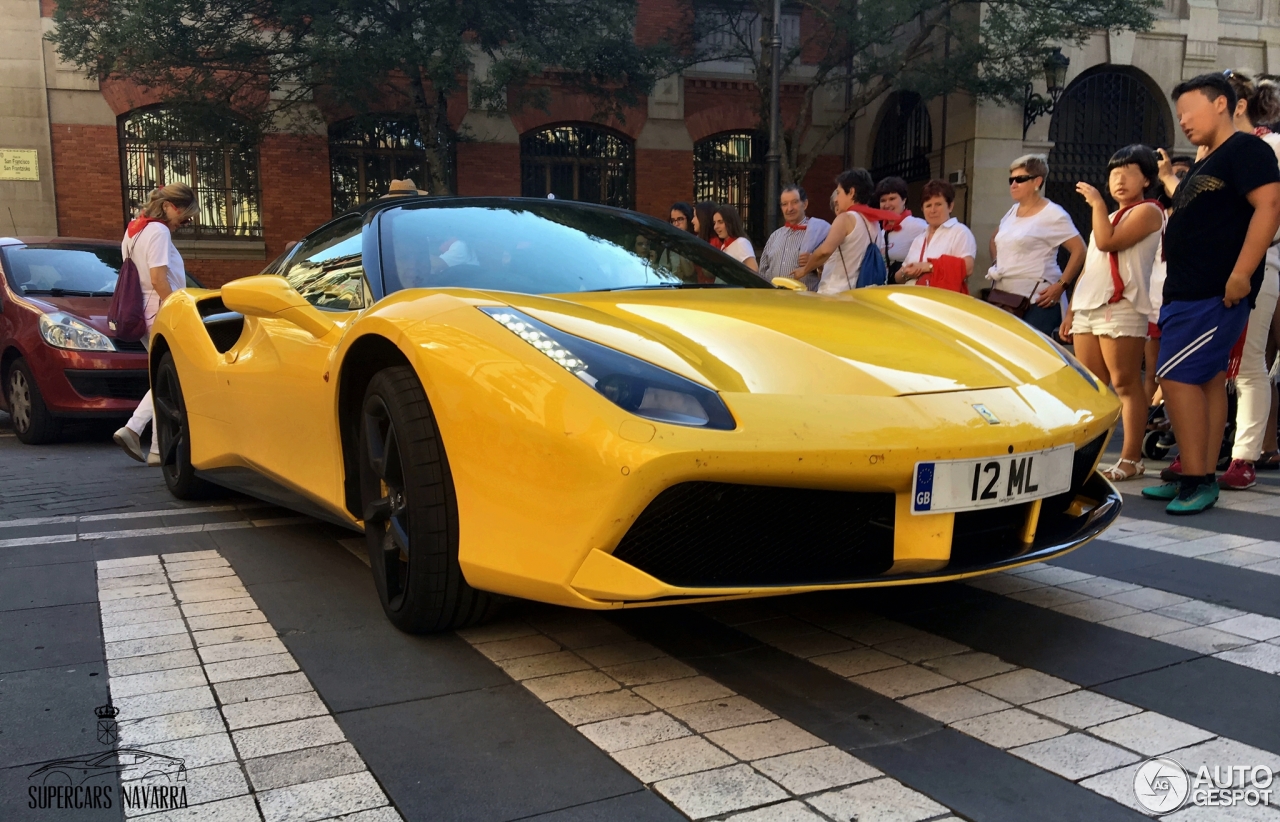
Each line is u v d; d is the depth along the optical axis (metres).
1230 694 1.87
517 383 1.87
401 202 3.01
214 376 3.36
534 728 1.75
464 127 14.24
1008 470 1.96
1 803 1.48
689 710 1.82
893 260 5.99
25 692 1.92
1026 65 13.58
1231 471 4.04
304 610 2.46
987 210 14.55
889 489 1.87
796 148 14.59
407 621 2.20
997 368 2.22
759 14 15.07
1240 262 3.25
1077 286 4.21
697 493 1.78
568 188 15.84
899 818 1.42
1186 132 3.50
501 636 2.25
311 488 2.69
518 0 12.20
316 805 1.47
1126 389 4.15
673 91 15.89
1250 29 15.29
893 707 1.82
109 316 5.19
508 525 1.87
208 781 1.55
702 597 1.76
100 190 13.67
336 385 2.41
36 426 5.93
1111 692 1.88
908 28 15.46
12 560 2.99
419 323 2.11
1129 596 2.52
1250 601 2.46
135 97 13.61
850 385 1.95
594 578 1.76
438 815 1.44
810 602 2.50
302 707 1.84
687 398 1.79
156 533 3.38
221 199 14.22
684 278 2.88
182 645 2.20
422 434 2.10
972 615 2.38
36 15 13.13
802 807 1.45
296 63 12.28
